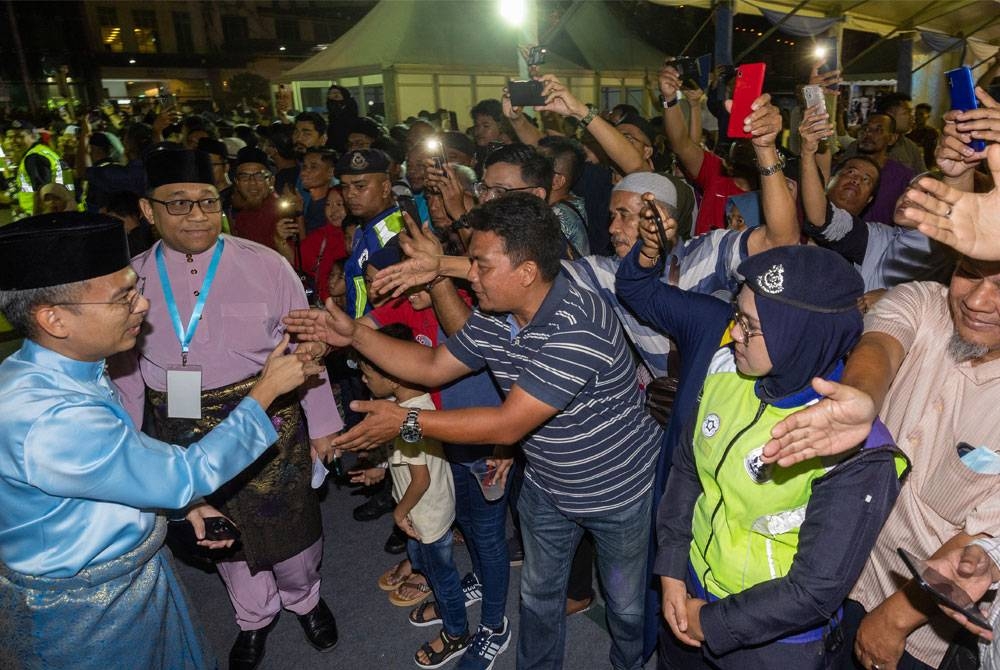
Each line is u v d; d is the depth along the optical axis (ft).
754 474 4.93
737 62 20.03
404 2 39.91
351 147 20.84
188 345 8.10
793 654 5.34
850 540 4.60
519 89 10.78
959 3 22.62
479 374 8.37
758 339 4.75
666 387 7.45
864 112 29.71
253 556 8.67
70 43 105.81
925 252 7.87
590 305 6.61
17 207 28.32
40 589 5.63
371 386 8.31
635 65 42.78
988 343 5.00
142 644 6.14
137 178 12.42
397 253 8.78
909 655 5.85
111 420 5.47
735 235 7.88
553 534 7.72
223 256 8.18
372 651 9.68
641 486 7.27
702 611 5.30
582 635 9.81
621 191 8.08
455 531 12.23
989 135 4.93
